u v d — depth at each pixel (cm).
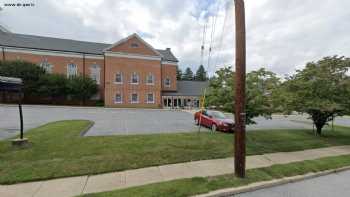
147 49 3738
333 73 1149
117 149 736
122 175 551
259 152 834
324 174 648
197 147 815
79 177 529
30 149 702
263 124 1917
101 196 423
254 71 1007
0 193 437
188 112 2830
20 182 488
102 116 1997
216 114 1426
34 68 3091
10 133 1010
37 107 2723
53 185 480
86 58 3681
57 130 1045
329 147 1005
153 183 501
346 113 1175
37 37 3725
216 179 536
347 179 609
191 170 605
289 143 1011
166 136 966
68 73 3575
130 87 3609
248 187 507
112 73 3506
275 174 599
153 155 698
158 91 3794
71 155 661
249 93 936
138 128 1310
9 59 3259
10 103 3042
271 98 955
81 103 3466
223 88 991
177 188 470
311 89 1155
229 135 1077
